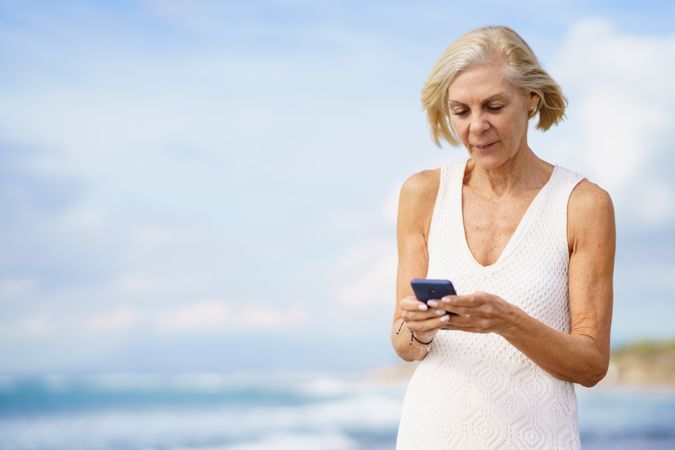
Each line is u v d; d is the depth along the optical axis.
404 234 2.67
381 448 16.59
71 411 26.38
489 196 2.57
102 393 31.56
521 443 2.41
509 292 2.47
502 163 2.44
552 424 2.43
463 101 2.38
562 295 2.49
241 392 30.89
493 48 2.38
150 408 26.91
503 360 2.46
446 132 2.59
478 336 2.49
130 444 18.45
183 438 18.88
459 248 2.54
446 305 2.23
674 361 25.77
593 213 2.48
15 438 20.34
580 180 2.54
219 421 21.91
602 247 2.47
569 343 2.36
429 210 2.64
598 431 16.83
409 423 2.54
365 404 25.78
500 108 2.37
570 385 2.49
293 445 17.33
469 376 2.47
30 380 38.72
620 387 24.36
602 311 2.46
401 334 2.53
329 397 28.36
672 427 17.27
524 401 2.43
